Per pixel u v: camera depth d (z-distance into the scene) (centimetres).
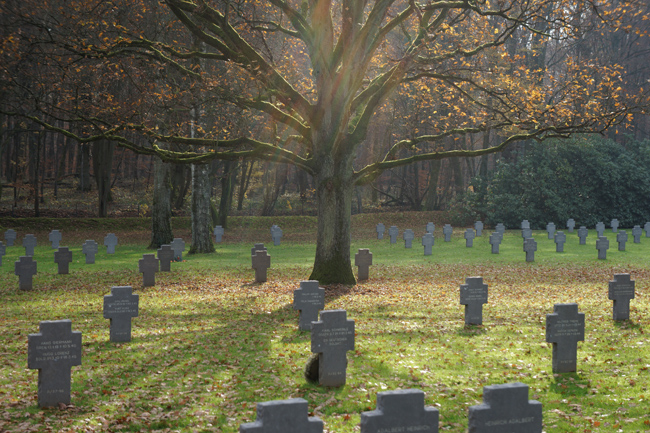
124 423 701
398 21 1836
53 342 762
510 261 2697
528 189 4669
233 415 726
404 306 1524
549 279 2114
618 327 1225
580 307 1482
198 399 791
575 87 1923
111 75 2008
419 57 1989
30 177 4878
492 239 3020
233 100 1822
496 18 4062
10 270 2408
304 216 4806
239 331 1225
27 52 1772
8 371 920
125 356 1017
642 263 2547
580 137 4753
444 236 3956
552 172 4688
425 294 1761
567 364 901
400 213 4975
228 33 1750
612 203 4803
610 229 4609
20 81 2648
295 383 857
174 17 2727
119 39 1736
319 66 1847
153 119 2038
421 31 1855
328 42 1836
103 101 1952
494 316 1381
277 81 1816
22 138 5603
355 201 5803
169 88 1914
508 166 4828
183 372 915
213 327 1276
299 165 1903
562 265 2523
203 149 3050
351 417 711
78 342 776
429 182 5328
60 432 665
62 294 1820
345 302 1590
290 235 4269
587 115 1847
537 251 3081
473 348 1062
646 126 6975
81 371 922
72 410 749
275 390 825
